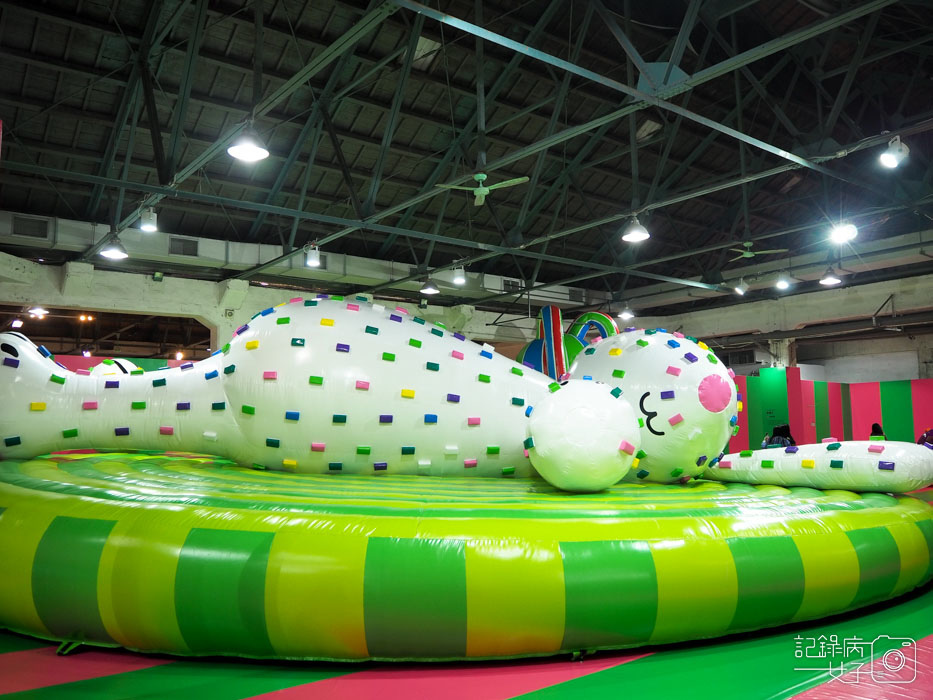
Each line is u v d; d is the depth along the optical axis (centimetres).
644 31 1022
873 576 387
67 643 334
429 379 487
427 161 1268
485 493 416
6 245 1198
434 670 309
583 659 323
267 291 1488
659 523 344
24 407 473
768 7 1011
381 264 1509
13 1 848
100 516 342
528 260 1706
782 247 1658
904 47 957
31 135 1060
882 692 284
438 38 1014
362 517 327
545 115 1211
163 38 880
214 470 475
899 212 1413
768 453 529
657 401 500
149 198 977
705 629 337
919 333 2077
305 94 1075
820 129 999
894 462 463
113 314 1988
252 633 308
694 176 1449
